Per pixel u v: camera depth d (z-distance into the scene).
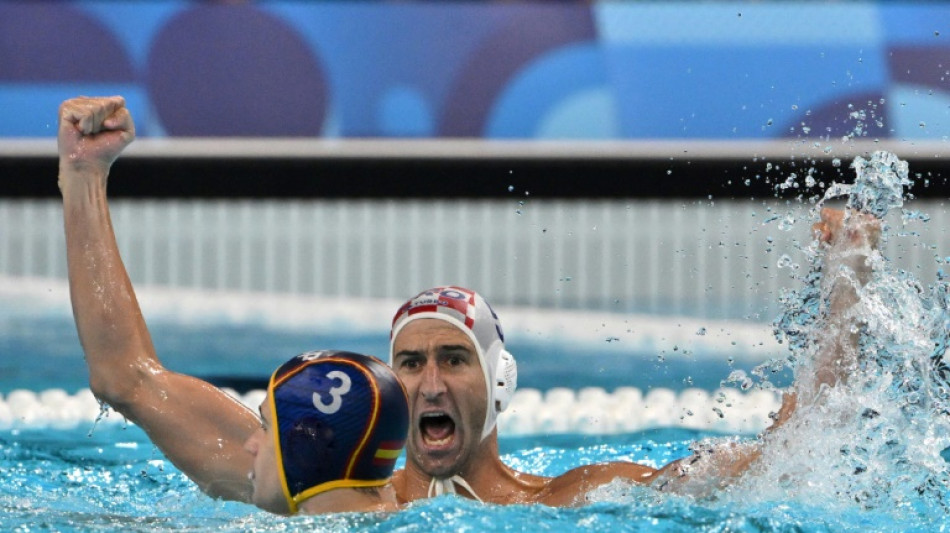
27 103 35.72
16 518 8.91
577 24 36.84
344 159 36.22
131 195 35.53
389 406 8.02
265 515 8.57
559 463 13.87
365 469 8.00
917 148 34.75
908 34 35.94
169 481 11.86
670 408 19.12
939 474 9.80
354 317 31.00
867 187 10.16
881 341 9.70
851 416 9.52
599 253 35.06
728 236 34.72
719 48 36.62
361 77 36.81
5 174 35.06
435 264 35.31
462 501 8.92
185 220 35.06
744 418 18.34
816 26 36.28
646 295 34.88
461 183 36.12
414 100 36.81
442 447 9.98
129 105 36.06
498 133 36.72
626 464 10.27
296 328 28.86
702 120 36.47
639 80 36.72
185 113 36.34
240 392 20.81
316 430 7.84
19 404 18.23
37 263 34.81
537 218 35.47
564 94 36.72
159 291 34.31
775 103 36.09
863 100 35.66
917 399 9.99
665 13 36.75
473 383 9.88
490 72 36.78
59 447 14.45
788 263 10.37
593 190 35.94
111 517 8.96
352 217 35.19
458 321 9.88
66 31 36.00
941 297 10.31
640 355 25.25
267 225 35.12
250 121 36.56
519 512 8.66
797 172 34.91
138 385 8.88
